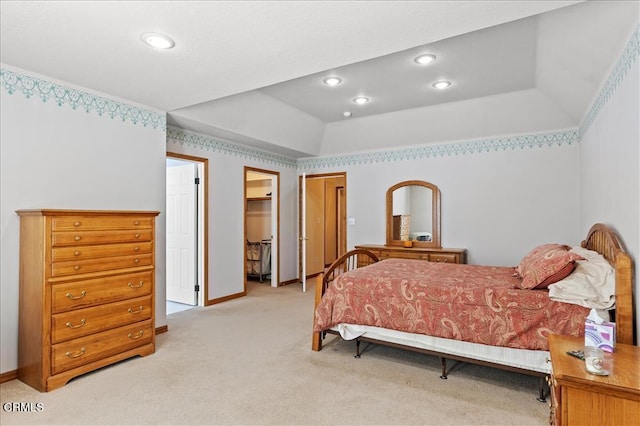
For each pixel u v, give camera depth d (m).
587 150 3.76
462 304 2.60
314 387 2.54
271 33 2.23
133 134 3.50
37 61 2.60
